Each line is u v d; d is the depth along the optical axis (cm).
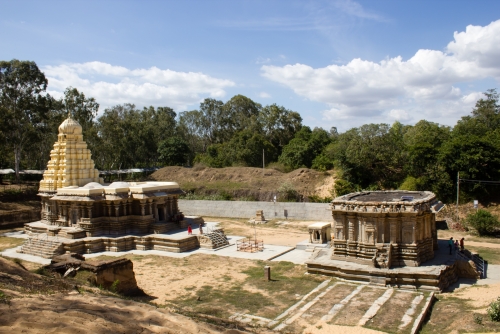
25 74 6681
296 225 5444
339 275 3058
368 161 6619
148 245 4250
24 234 5069
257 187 7056
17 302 1522
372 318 2230
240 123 11819
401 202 3052
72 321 1380
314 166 8031
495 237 4481
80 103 8125
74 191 4456
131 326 1426
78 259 2825
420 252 3094
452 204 5678
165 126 11631
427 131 6725
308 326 2150
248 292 2820
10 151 7950
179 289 2905
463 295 2641
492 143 5600
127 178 9400
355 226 3212
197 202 6569
